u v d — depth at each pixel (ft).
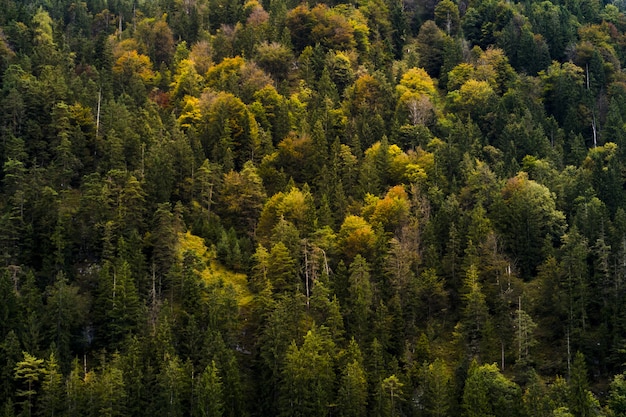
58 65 456.45
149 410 288.30
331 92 480.64
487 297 347.97
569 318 333.01
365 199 392.88
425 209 384.88
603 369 321.32
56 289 317.01
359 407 298.97
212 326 314.96
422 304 349.20
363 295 332.60
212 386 289.94
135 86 469.16
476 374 295.48
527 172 425.28
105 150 388.78
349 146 439.63
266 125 451.12
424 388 303.68
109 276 322.55
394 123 449.89
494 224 375.04
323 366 305.12
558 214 380.58
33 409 286.46
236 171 419.54
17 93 395.34
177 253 342.03
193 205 383.04
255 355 326.24
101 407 281.54
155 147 393.70
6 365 286.25
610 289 335.47
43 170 369.09
